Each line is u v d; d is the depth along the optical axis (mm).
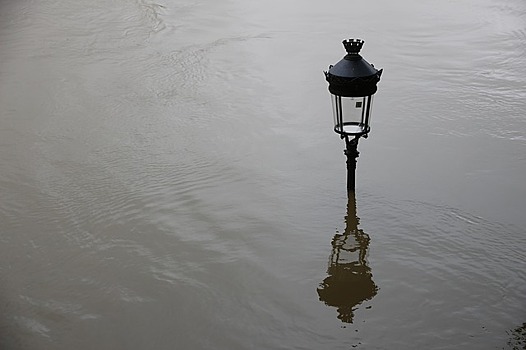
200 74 7957
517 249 4812
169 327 4219
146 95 7457
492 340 4027
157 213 5355
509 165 5891
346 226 5133
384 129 6543
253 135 6531
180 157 6172
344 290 4484
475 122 6645
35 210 5445
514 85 7422
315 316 4270
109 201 5531
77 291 4551
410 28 9234
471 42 8680
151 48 8797
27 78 7977
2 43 9078
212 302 4418
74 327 4238
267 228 5141
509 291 4414
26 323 4277
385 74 7762
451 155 6070
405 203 5379
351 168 5328
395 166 5914
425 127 6570
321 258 4801
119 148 6367
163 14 10039
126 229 5180
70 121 6926
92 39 9141
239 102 7230
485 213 5230
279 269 4707
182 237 5066
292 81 7715
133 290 4543
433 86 7434
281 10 10125
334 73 4805
